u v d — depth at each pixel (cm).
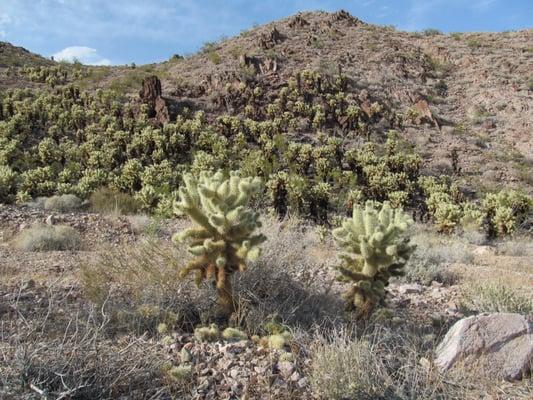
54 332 372
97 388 311
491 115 3603
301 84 3394
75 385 303
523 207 2017
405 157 2633
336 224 1647
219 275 405
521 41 4875
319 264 700
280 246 554
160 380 330
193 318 441
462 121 3544
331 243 1070
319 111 3117
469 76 4166
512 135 3347
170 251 516
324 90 3428
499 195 2045
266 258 502
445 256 1087
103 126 2873
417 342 399
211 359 359
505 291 576
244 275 475
